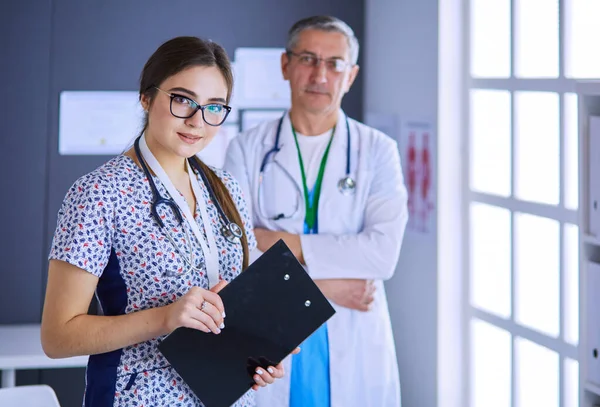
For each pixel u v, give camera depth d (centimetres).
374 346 286
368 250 281
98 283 188
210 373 185
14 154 402
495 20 326
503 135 322
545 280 296
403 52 385
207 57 184
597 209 216
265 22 421
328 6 428
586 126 220
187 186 197
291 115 295
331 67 283
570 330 281
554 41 288
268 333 188
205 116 185
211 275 192
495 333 329
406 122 383
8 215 404
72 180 408
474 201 343
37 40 400
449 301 354
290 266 191
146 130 193
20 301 406
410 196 382
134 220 184
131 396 184
